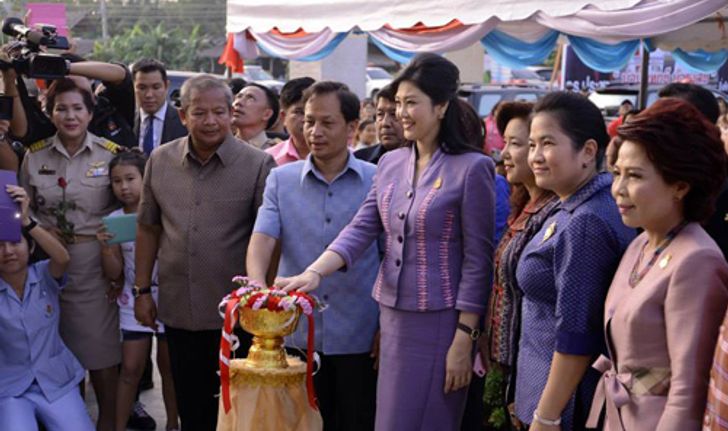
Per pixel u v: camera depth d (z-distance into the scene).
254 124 5.81
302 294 3.19
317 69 14.40
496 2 6.46
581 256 2.72
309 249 3.86
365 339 3.87
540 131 2.84
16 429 4.12
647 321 2.42
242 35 8.54
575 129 2.81
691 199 2.43
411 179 3.46
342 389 3.92
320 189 3.88
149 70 6.57
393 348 3.46
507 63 7.94
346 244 3.53
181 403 4.38
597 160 2.88
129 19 42.03
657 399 2.42
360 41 12.97
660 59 14.34
